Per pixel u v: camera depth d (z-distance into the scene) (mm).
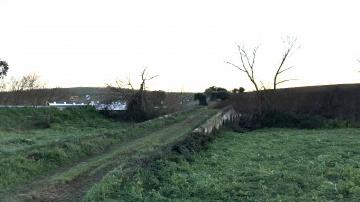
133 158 23156
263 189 19469
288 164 25109
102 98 61656
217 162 25531
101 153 28328
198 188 19422
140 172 20297
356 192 18609
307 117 49719
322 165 24359
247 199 18109
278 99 58688
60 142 28641
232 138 37281
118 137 34312
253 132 43844
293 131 44250
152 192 18328
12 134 38656
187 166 23312
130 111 55500
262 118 49750
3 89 63094
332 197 18172
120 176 19297
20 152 25250
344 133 41125
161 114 56906
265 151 29922
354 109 54375
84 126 48125
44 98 66000
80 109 54156
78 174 21109
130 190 18109
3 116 45656
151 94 60375
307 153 28938
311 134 40469
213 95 76062
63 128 45156
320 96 57719
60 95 74750
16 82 65500
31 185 19688
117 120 54125
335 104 55781
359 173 21906
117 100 56906
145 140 33375
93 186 18344
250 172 22641
